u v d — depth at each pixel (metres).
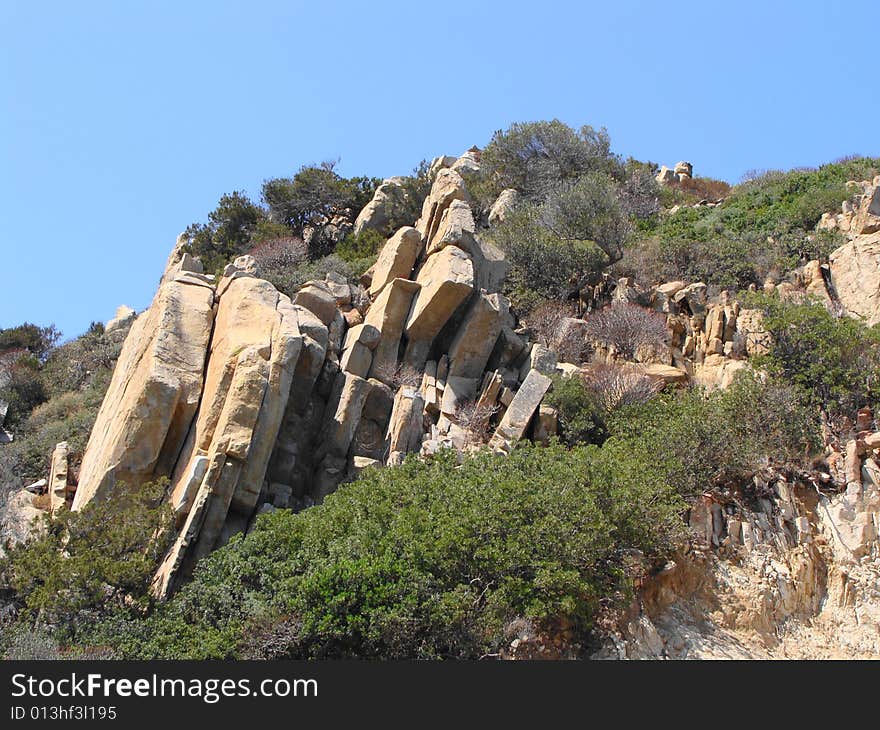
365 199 45.91
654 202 47.44
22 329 46.53
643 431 24.95
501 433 26.48
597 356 30.33
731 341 29.62
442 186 34.81
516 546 19.30
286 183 46.19
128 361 28.69
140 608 20.58
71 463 29.02
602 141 51.28
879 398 26.30
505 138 48.97
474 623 18.53
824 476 24.53
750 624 21.44
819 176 45.53
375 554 19.56
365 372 28.53
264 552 20.80
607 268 35.84
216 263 41.75
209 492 22.89
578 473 21.02
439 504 20.77
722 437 23.80
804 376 26.89
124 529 22.02
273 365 24.73
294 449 25.97
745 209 44.19
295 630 18.27
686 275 34.84
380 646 18.25
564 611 19.27
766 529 23.14
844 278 32.31
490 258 33.38
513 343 29.61
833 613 22.36
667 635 20.67
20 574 21.05
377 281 32.31
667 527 21.39
